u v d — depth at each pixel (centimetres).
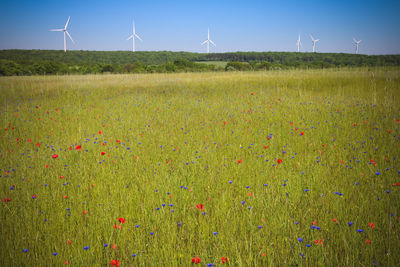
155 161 490
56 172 441
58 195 355
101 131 726
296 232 261
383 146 516
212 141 611
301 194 343
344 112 843
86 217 306
